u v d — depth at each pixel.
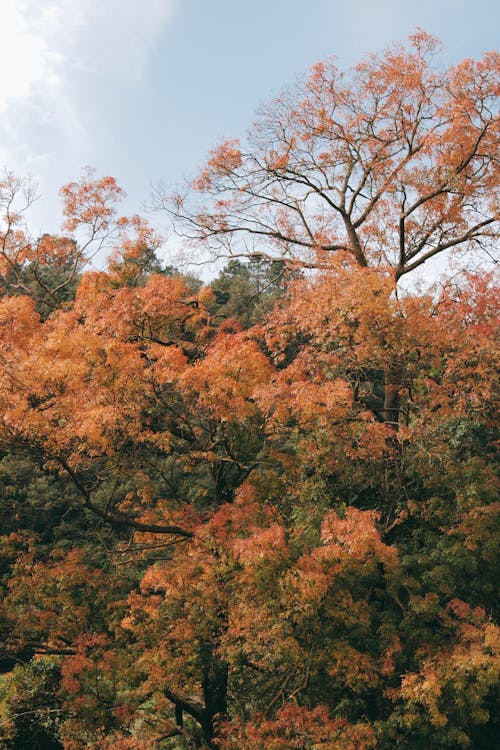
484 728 14.10
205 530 12.92
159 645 12.85
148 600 13.84
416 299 13.62
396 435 13.88
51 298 19.02
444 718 10.65
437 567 13.32
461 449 15.06
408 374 14.45
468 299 15.37
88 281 17.55
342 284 13.86
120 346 13.09
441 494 14.56
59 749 14.52
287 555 11.21
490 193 17.41
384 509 14.62
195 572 12.84
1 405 11.45
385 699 12.77
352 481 14.00
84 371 12.35
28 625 13.90
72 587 14.70
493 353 14.00
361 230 19.86
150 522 15.38
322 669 12.74
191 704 15.00
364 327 13.20
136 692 12.64
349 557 11.28
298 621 11.09
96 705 12.38
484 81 16.62
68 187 18.48
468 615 12.27
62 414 11.92
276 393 12.82
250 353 13.73
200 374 12.91
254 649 12.02
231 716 14.19
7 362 11.95
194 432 15.34
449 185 17.64
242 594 11.62
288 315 15.02
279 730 11.46
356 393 14.72
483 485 13.52
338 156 18.81
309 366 14.01
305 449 13.95
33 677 13.94
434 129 17.39
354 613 12.00
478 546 13.94
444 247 18.91
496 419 14.57
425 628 12.75
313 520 13.71
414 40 17.72
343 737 10.95
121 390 12.62
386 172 18.52
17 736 13.98
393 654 12.47
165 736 13.71
